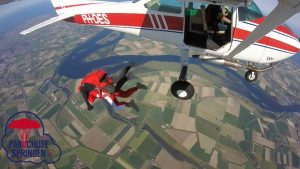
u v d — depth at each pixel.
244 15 5.38
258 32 3.75
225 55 6.00
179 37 6.22
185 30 6.02
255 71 6.48
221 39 5.89
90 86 3.57
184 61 6.29
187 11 5.82
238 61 6.60
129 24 6.91
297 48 5.92
